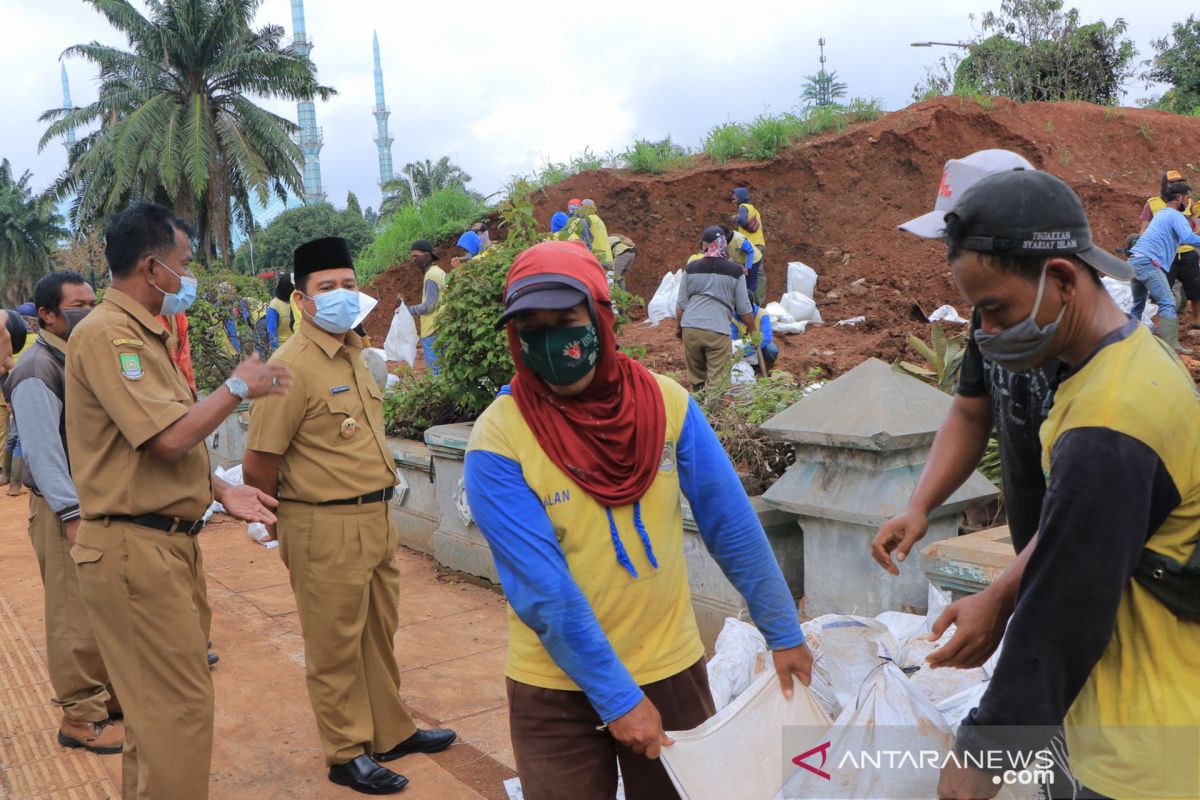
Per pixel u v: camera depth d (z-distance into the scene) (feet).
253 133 133.69
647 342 43.65
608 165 64.54
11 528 27.94
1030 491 6.51
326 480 12.05
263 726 14.17
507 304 7.00
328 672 12.19
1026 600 5.43
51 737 14.16
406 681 15.53
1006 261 5.33
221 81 134.31
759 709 7.55
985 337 5.68
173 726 10.20
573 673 6.93
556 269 6.91
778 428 13.97
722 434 16.24
